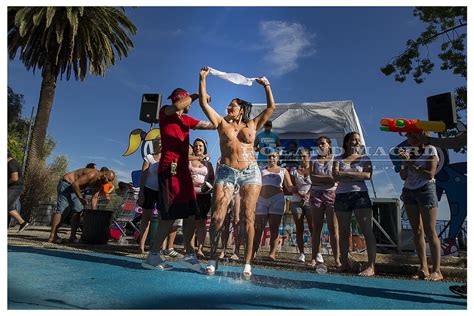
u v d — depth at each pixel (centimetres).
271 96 351
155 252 354
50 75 1391
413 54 833
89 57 1425
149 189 470
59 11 1241
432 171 363
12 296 233
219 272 353
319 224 435
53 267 329
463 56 794
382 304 258
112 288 266
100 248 514
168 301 238
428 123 345
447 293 298
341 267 400
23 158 1888
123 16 1356
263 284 307
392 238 584
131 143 774
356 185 393
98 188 642
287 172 486
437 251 365
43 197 1274
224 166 338
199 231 479
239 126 346
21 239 563
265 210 462
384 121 348
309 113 766
